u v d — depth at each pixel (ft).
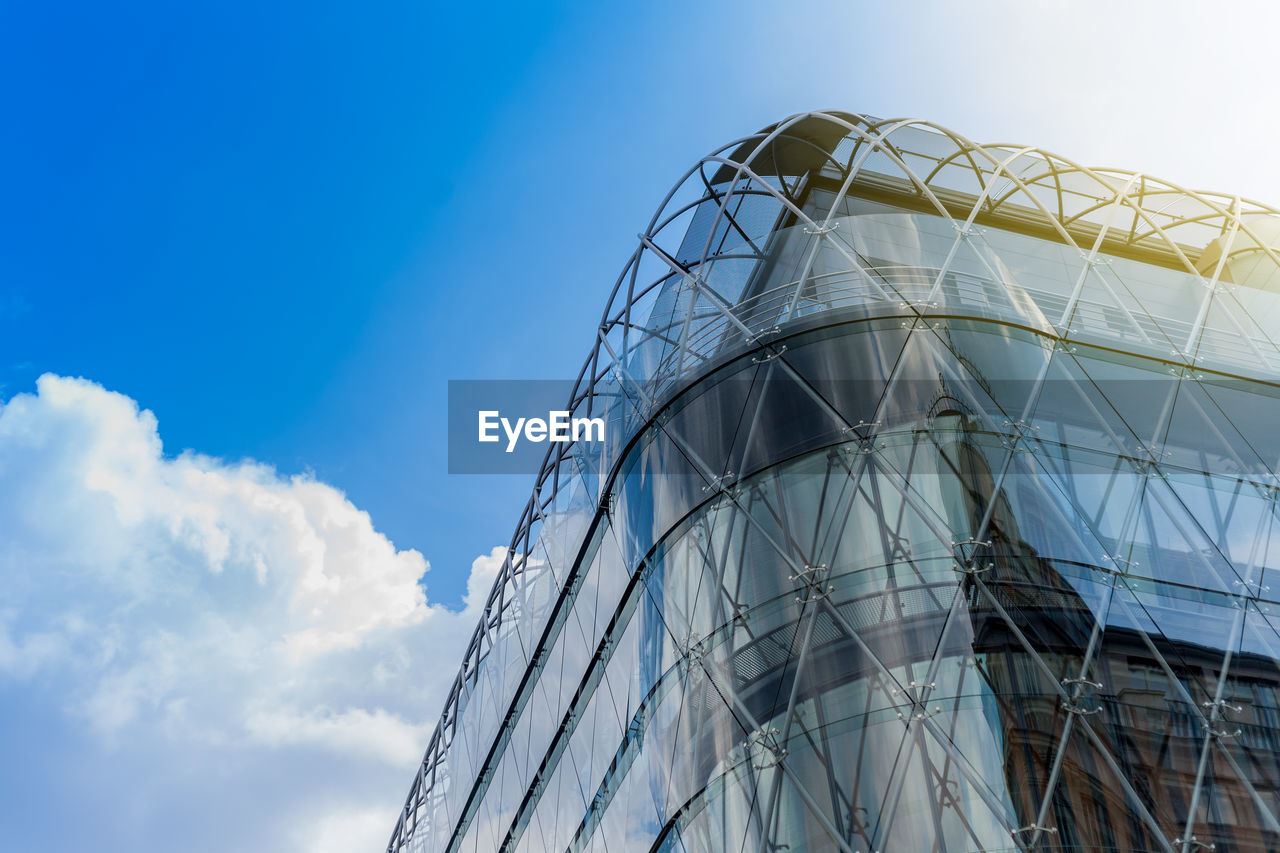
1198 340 79.56
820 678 62.59
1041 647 60.39
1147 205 104.42
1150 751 58.90
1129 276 86.79
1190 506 69.92
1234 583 67.51
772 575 67.56
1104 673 60.64
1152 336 78.18
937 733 57.88
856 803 58.08
